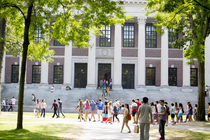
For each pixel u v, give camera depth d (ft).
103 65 184.65
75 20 68.49
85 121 88.43
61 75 181.98
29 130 58.49
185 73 177.06
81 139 49.16
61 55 181.78
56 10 65.26
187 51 71.77
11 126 63.62
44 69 175.01
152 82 184.65
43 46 75.46
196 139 52.26
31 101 146.82
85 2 65.36
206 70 170.40
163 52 175.94
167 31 176.45
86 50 182.70
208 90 164.04
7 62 182.19
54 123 76.07
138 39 177.58
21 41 107.45
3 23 79.66
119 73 174.40
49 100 147.84
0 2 56.65
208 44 171.22
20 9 60.44
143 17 176.24
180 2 66.85
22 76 57.93
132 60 183.83
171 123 86.53
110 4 59.67
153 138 53.67
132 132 61.00
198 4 60.64
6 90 166.81
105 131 62.23
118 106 93.20
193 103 149.07
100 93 158.61
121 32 184.96
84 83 183.73
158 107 78.84
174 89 182.29
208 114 95.40
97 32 71.72
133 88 185.06
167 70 175.52
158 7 75.87
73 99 149.69
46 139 46.88
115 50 175.52
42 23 65.21
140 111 44.45
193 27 79.66
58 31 68.54
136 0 174.91
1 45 79.56
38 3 61.21
